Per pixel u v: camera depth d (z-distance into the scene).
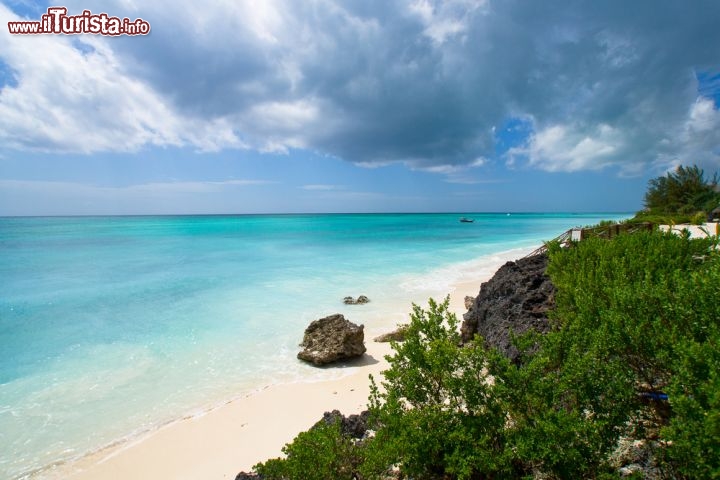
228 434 7.92
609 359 4.84
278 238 57.19
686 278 6.30
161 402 9.19
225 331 14.14
